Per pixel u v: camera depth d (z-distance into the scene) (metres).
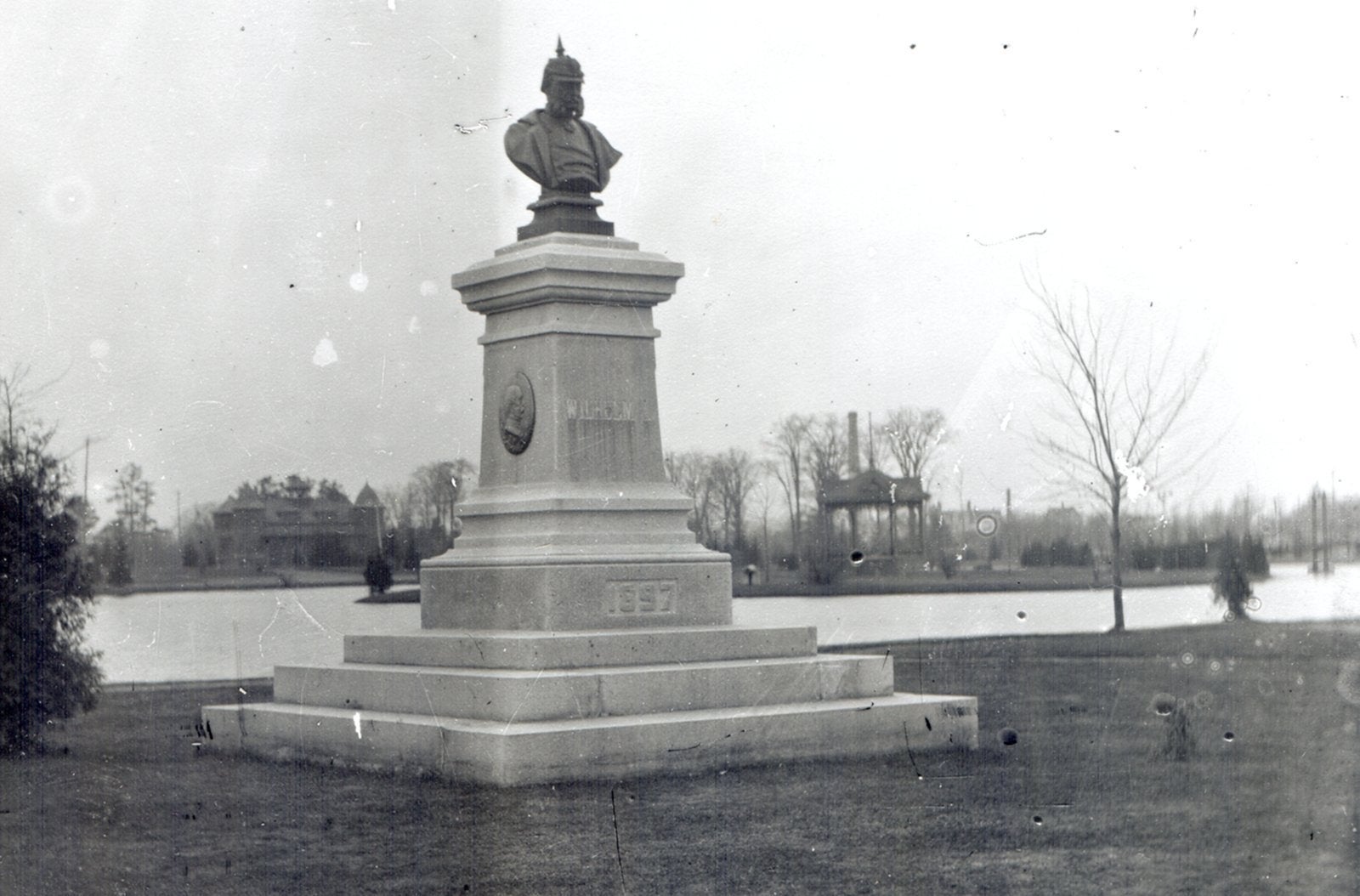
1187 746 12.41
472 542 14.28
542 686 12.32
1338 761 11.70
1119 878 8.84
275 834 10.12
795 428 27.47
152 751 13.20
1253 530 26.11
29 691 13.93
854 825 10.14
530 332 14.23
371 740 12.57
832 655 14.02
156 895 8.83
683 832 10.02
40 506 14.56
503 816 10.50
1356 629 20.44
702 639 13.44
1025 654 19.50
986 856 9.34
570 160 14.60
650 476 14.35
